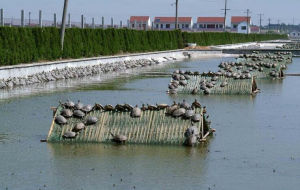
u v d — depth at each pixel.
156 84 50.47
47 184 18.72
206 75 44.81
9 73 47.81
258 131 28.16
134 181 19.08
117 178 19.42
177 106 25.69
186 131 24.61
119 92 43.69
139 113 25.50
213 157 22.52
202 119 25.47
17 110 33.59
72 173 20.03
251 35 189.00
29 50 55.28
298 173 20.36
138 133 24.94
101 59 68.75
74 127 25.20
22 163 21.36
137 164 21.27
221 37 144.25
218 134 27.25
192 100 39.28
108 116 25.69
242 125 29.77
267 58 69.19
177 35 110.06
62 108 26.23
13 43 52.47
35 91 43.28
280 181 19.34
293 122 30.91
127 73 63.28
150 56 87.25
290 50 106.25
